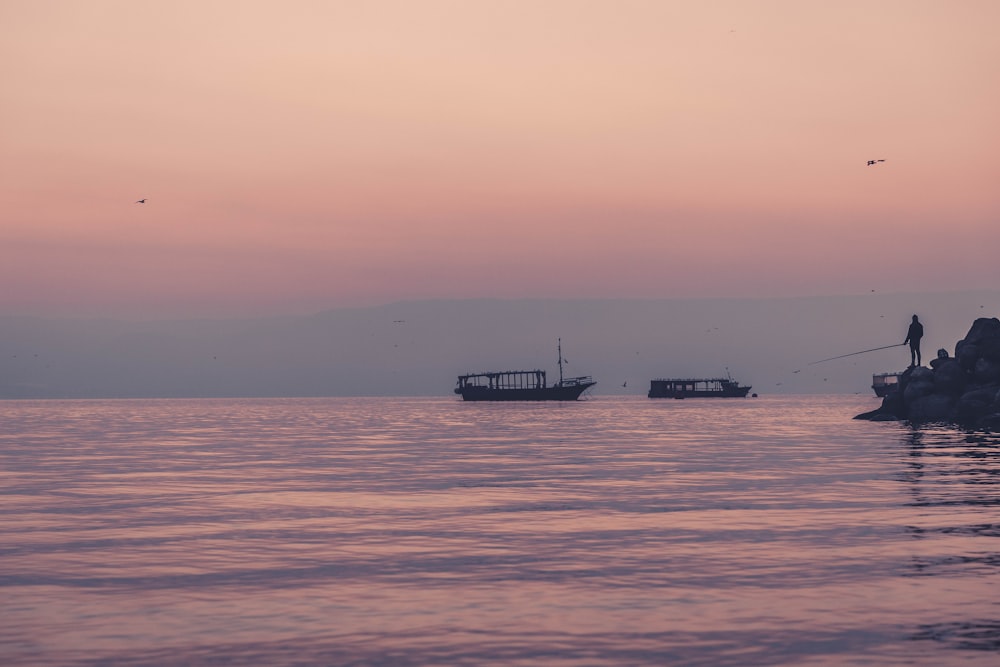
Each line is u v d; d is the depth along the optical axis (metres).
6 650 13.72
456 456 50.00
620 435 71.75
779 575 18.12
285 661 13.15
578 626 14.80
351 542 22.31
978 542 21.23
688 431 77.00
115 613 15.77
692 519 25.31
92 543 22.34
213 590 17.41
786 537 22.23
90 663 13.11
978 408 72.31
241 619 15.36
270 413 165.62
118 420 122.81
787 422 94.38
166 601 16.58
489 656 13.32
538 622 15.05
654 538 22.44
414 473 39.66
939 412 75.69
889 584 17.20
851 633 14.15
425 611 15.80
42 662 13.16
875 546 20.88
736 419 107.31
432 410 183.12
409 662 13.07
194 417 138.12
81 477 38.38
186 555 20.78
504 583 17.81
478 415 140.62
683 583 17.61
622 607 15.91
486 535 23.19
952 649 13.30
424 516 26.55
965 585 17.08
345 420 120.00
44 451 55.75
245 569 19.28
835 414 127.88
